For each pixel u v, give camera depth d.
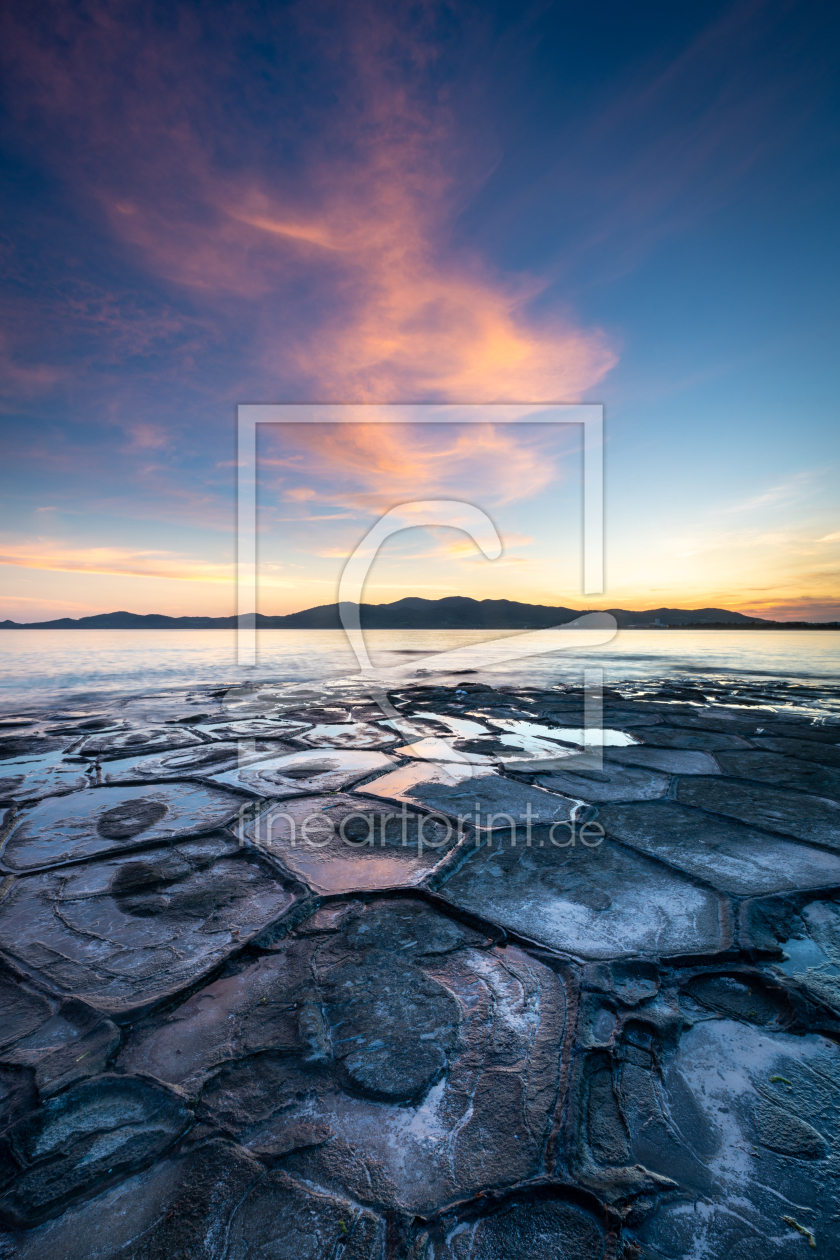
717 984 1.63
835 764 4.05
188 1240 0.96
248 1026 1.47
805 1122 1.17
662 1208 1.00
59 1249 0.94
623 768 3.98
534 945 1.81
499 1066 1.32
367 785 3.61
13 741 5.00
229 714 6.46
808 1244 0.94
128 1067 1.33
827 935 1.87
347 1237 0.96
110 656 15.88
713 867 2.37
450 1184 1.05
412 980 1.65
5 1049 1.40
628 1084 1.27
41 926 1.96
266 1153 1.11
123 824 2.94
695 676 10.24
